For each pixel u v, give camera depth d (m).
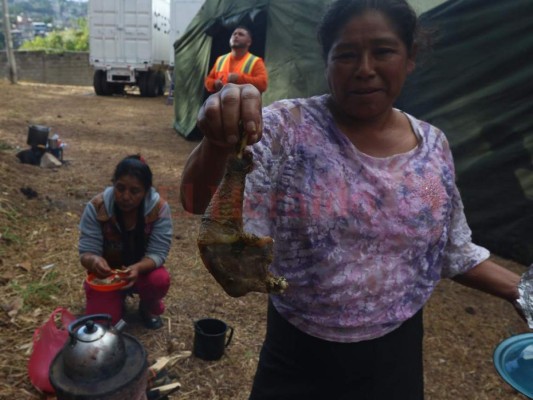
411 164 1.28
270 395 1.44
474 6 4.46
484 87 4.60
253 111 0.90
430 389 2.90
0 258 3.78
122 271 2.88
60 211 4.97
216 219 0.94
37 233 4.37
